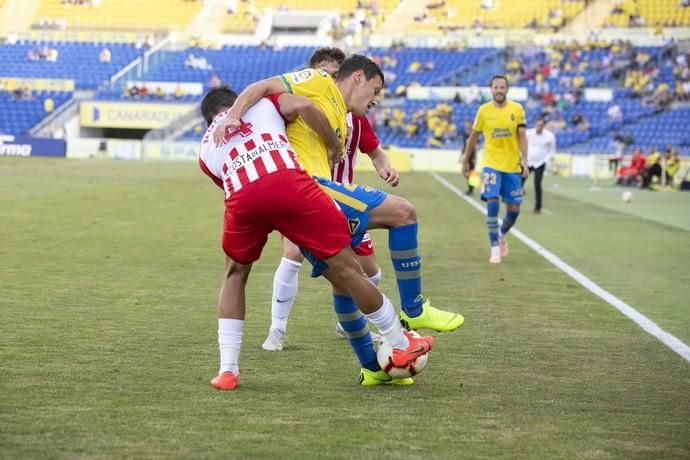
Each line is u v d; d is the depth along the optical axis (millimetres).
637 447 7484
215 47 93438
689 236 28328
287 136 9758
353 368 10422
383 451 7230
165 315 13469
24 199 34781
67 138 83250
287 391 9242
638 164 59281
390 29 95125
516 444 7512
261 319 13500
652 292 16797
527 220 33125
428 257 21656
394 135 81438
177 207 33719
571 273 19266
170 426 7797
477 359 11000
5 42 94250
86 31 97312
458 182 58156
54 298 14711
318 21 96688
